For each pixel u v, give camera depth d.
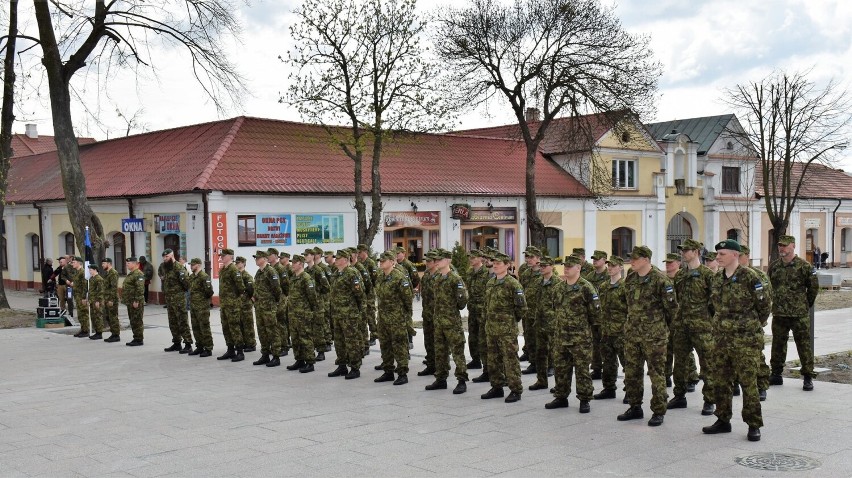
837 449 7.74
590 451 7.89
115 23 21.94
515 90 30.31
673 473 7.07
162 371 13.62
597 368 11.92
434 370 12.66
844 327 18.25
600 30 29.36
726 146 43.22
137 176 28.28
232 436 8.89
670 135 40.34
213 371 13.56
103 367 14.15
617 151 37.47
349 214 27.61
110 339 17.69
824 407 9.65
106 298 17.61
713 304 8.74
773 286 11.01
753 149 36.94
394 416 9.76
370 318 16.23
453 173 32.12
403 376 12.03
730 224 42.94
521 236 33.41
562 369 9.89
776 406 9.72
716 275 8.77
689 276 9.77
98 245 22.27
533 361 12.65
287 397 11.14
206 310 15.35
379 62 24.08
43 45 21.36
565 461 7.55
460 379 11.26
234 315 14.69
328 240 27.05
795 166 46.94
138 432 9.19
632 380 9.23
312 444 8.44
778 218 33.69
